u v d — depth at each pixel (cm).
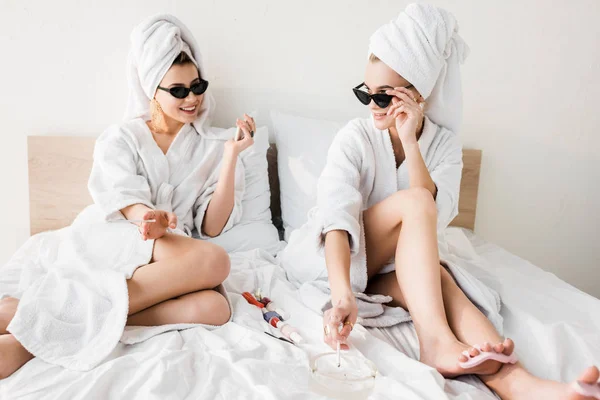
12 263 151
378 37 135
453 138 149
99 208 152
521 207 220
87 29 186
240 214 177
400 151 147
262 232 177
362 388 91
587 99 215
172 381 95
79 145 189
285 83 200
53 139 187
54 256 140
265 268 151
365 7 198
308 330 120
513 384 97
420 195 123
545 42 208
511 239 222
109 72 191
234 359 104
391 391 95
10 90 187
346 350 108
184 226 166
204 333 114
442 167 144
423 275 114
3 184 193
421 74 133
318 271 139
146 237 127
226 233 174
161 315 121
